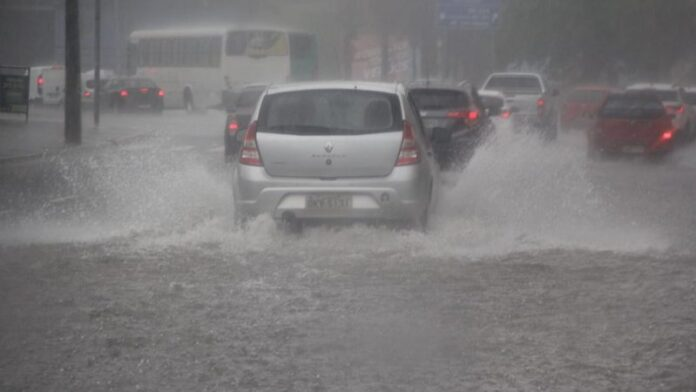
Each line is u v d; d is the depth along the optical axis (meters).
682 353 16.48
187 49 131.00
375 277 22.31
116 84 125.88
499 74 84.19
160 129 93.00
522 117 79.12
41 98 137.75
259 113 27.36
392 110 27.11
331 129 26.81
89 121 106.69
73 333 17.61
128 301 19.97
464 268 23.41
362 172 26.64
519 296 20.61
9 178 46.00
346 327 18.08
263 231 26.77
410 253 25.05
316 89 27.42
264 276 22.34
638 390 14.54
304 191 26.58
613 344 17.05
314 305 19.70
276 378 15.05
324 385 14.72
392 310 19.34
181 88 131.88
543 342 17.16
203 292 20.78
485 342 17.14
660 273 23.03
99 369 15.53
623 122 63.44
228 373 15.30
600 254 25.41
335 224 27.84
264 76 124.00
